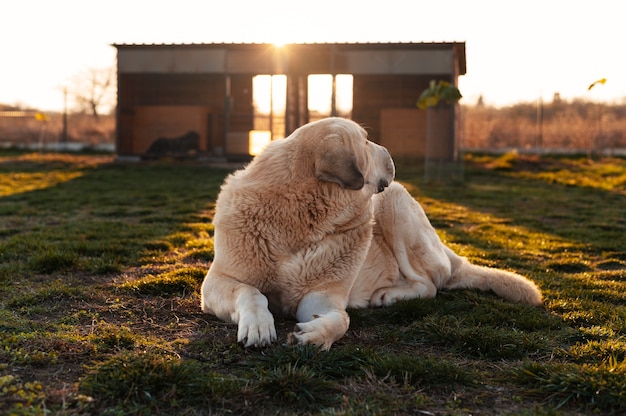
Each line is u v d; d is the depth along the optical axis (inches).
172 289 197.2
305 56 856.9
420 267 200.4
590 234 352.5
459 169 735.1
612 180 669.3
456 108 797.9
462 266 212.5
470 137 1171.3
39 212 397.1
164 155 845.8
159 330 155.7
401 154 853.2
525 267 263.9
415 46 804.0
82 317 163.8
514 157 851.4
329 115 865.5
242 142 837.8
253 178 159.3
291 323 165.2
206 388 114.0
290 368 120.2
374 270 192.2
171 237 298.2
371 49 820.0
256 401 112.7
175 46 819.4
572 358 143.0
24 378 117.6
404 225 200.5
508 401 118.0
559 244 319.9
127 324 159.6
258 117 836.6
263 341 136.5
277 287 159.9
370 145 169.8
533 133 1149.1
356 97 861.8
